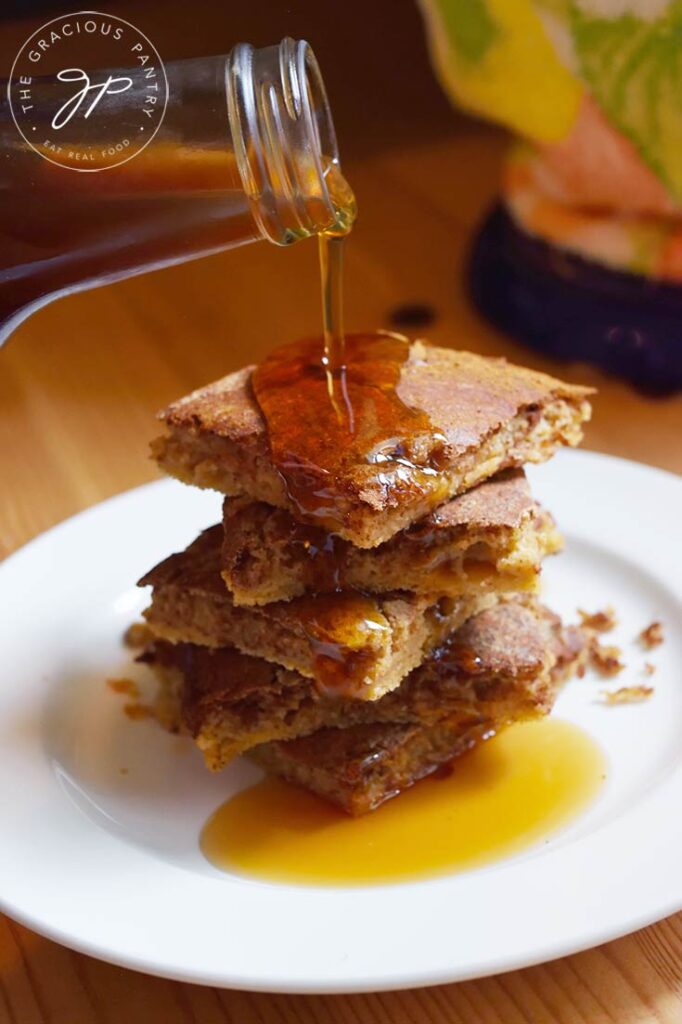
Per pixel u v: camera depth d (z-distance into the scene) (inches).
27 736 15.3
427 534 14.6
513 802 14.7
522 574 14.8
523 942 12.4
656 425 20.4
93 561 17.5
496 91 21.0
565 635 16.3
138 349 22.5
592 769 15.0
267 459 14.8
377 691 14.7
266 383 15.7
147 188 14.0
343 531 14.4
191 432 15.3
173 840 14.5
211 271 24.6
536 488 18.2
